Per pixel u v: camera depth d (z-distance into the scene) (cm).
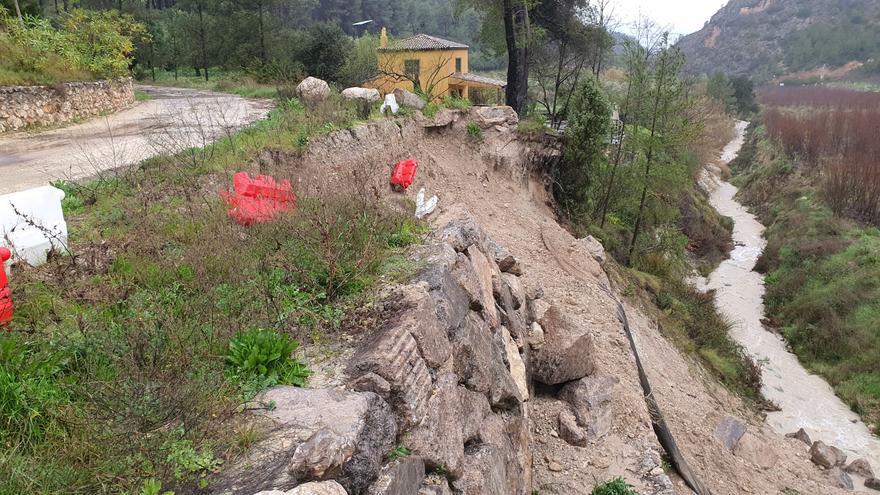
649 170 2027
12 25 1628
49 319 478
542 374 921
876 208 2967
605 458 845
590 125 1948
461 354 573
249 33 3180
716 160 5056
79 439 355
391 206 858
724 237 3216
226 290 552
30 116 1365
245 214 711
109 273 573
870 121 4397
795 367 1983
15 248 536
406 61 2689
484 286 737
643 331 1452
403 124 1459
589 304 1315
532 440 838
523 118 2166
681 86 1981
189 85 2828
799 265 2591
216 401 396
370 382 431
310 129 1130
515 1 2152
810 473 1232
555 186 2038
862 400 1731
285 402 404
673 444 977
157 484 319
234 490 329
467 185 1590
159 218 703
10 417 350
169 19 4047
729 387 1614
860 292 2177
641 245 2217
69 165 988
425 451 443
